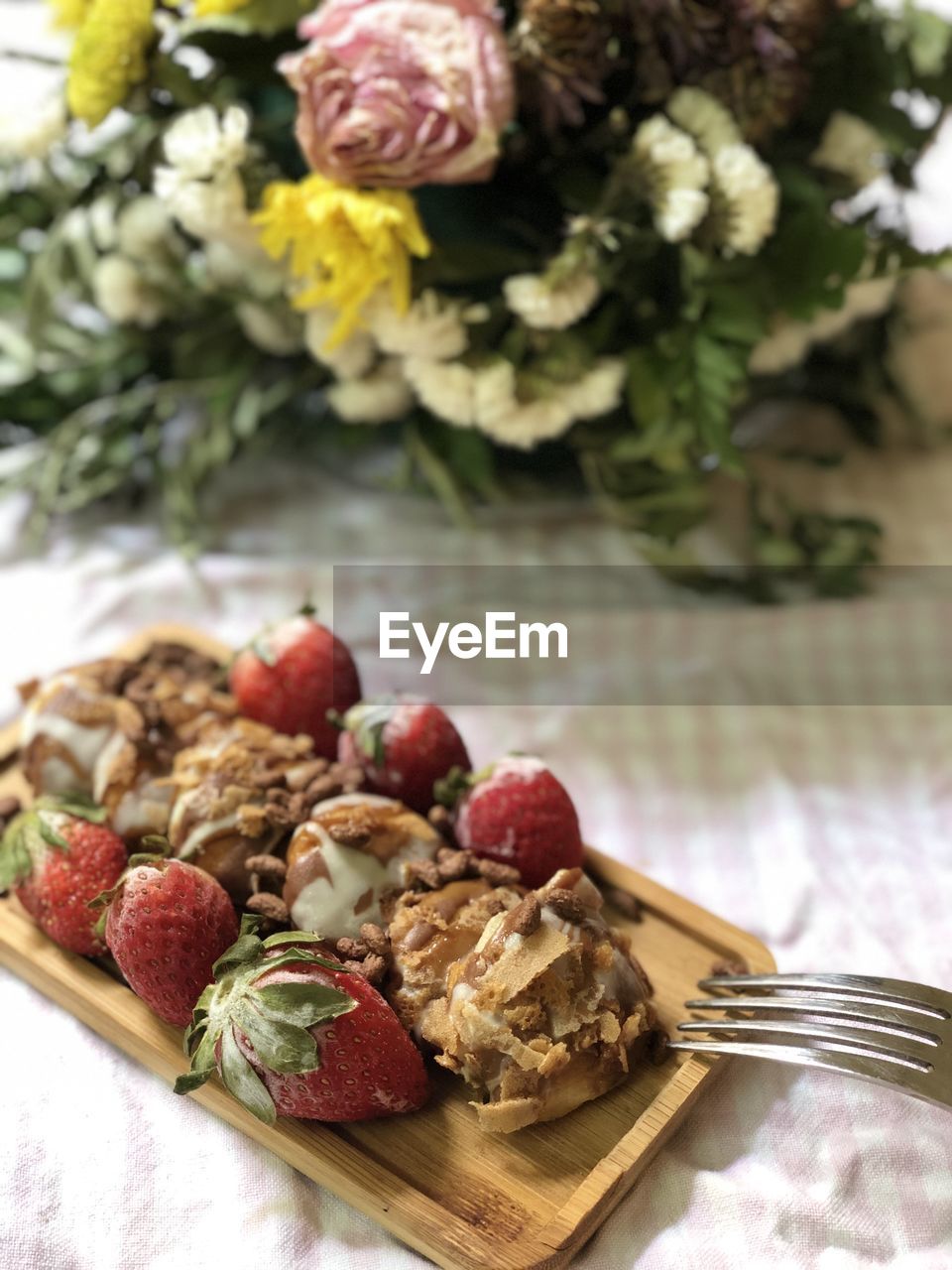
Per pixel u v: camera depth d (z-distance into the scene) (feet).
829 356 1.54
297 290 1.31
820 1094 0.98
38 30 1.80
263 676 1.12
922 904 1.13
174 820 1.02
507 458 1.45
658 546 1.41
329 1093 0.88
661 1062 0.96
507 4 1.26
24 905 1.03
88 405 1.55
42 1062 1.01
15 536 1.51
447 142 1.12
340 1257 0.90
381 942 0.95
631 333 1.34
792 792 1.23
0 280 1.51
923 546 1.46
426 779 1.07
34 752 1.09
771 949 1.11
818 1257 0.90
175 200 1.21
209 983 0.93
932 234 1.69
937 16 1.36
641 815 1.22
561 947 0.91
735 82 1.21
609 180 1.21
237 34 1.24
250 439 1.55
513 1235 0.87
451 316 1.23
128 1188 0.93
